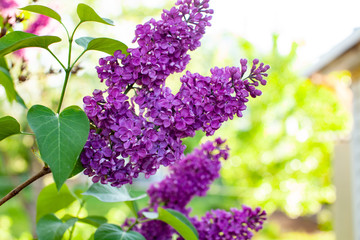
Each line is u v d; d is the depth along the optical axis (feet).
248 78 1.75
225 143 2.64
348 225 9.15
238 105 1.70
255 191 14.62
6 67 2.30
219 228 2.27
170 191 2.51
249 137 13.99
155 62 1.65
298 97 13.56
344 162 9.32
